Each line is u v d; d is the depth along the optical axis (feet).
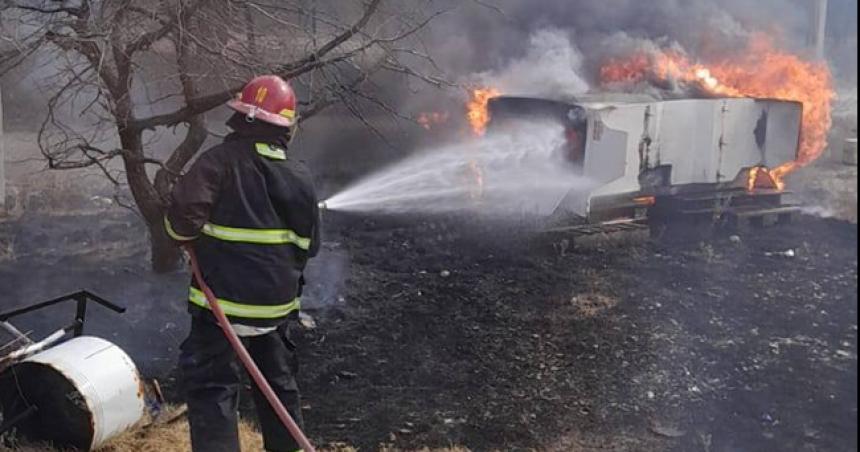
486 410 18.52
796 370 20.65
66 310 23.25
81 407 12.98
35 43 19.11
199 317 10.91
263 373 11.59
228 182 10.66
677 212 34.37
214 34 19.69
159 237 26.02
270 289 10.89
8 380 13.24
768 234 34.40
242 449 14.39
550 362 21.21
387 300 25.66
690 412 18.38
